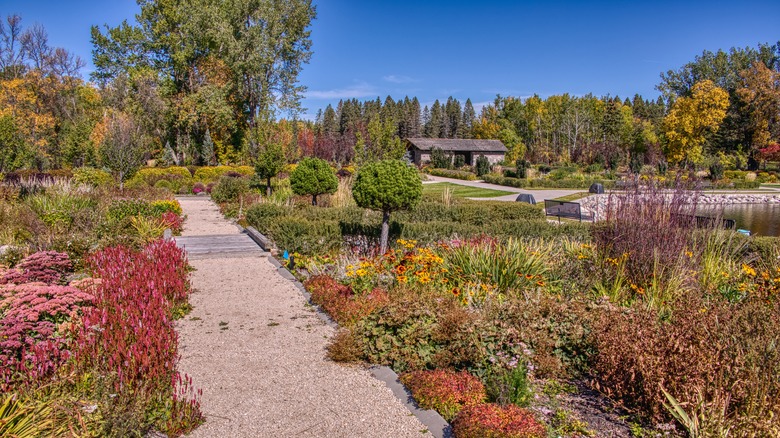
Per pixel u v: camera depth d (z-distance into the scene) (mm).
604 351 3988
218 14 35656
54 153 37469
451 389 3781
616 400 3807
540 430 3162
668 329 4035
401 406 3830
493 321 4621
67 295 5020
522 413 3334
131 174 21094
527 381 3891
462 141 58625
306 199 16266
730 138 49375
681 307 4875
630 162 43000
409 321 4609
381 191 8281
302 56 39531
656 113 80438
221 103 35719
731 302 5660
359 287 6586
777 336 3906
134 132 22047
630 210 6816
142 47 38938
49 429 3051
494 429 3125
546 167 44938
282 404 3861
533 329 4500
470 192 28891
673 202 6766
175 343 4816
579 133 66875
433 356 4363
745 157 48906
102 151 20828
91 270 7484
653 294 5867
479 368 4141
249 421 3598
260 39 35438
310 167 14305
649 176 7371
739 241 8000
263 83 37250
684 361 3545
